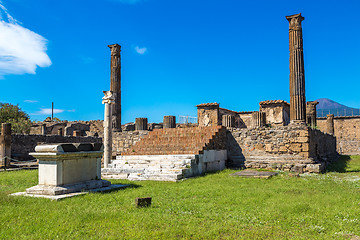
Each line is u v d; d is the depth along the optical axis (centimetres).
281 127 1750
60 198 786
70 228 550
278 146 1742
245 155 1830
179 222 600
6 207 688
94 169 999
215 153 1695
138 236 507
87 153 952
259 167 1752
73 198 801
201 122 3134
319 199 834
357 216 652
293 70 1836
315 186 1111
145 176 1310
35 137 2241
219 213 680
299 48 1842
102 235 512
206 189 1005
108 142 1602
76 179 921
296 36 1852
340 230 564
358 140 4394
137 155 1653
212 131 1773
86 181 958
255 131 1819
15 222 586
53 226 559
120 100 2420
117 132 2145
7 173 1533
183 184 1136
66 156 874
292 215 661
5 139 1820
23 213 642
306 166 1616
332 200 820
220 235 532
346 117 4497
